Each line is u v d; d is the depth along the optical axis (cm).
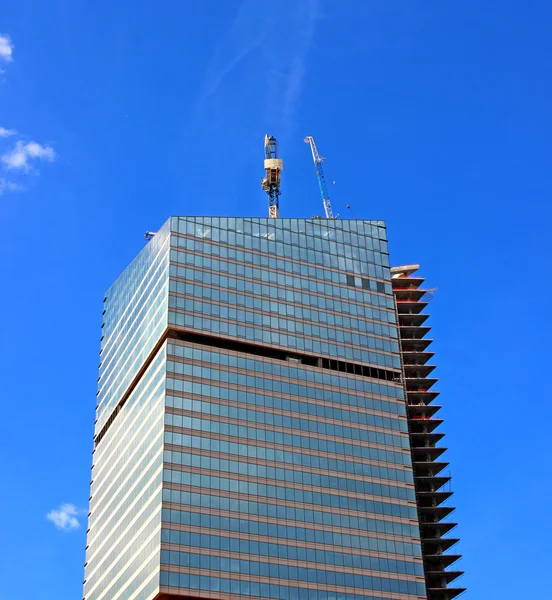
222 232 16888
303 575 14388
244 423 15212
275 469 15050
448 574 16450
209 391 15225
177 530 13900
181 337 15762
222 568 13888
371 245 18338
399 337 18262
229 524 14262
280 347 16238
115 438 17175
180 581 13550
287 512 14775
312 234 17775
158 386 15338
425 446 17838
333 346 16775
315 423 15800
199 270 16325
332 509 15150
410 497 15950
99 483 17612
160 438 14738
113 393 17925
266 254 17075
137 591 14225
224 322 16025
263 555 14262
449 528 17025
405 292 19312
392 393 16875
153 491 14512
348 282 17638
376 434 16262
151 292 16912
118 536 15750
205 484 14425
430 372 18450
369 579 14850
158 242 17125
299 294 16988
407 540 15500
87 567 17238
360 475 15700
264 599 13925
